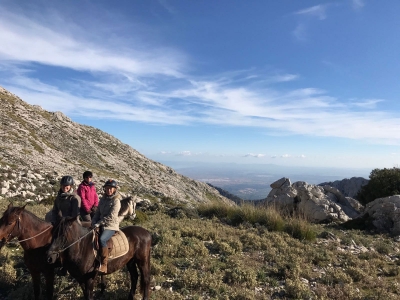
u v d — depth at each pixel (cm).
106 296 775
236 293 819
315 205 2325
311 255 1216
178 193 5650
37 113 6688
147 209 2111
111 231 673
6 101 6391
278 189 2644
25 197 2100
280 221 1705
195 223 1677
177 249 1152
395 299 852
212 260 1103
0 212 1475
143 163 6875
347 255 1239
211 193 7250
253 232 1572
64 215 750
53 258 620
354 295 856
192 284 871
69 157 4978
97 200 910
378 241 1630
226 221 1892
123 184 3800
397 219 1922
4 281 810
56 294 773
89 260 652
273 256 1168
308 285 948
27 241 656
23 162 3250
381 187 2627
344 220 2273
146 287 738
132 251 718
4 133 4547
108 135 7969
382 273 1093
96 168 5025
